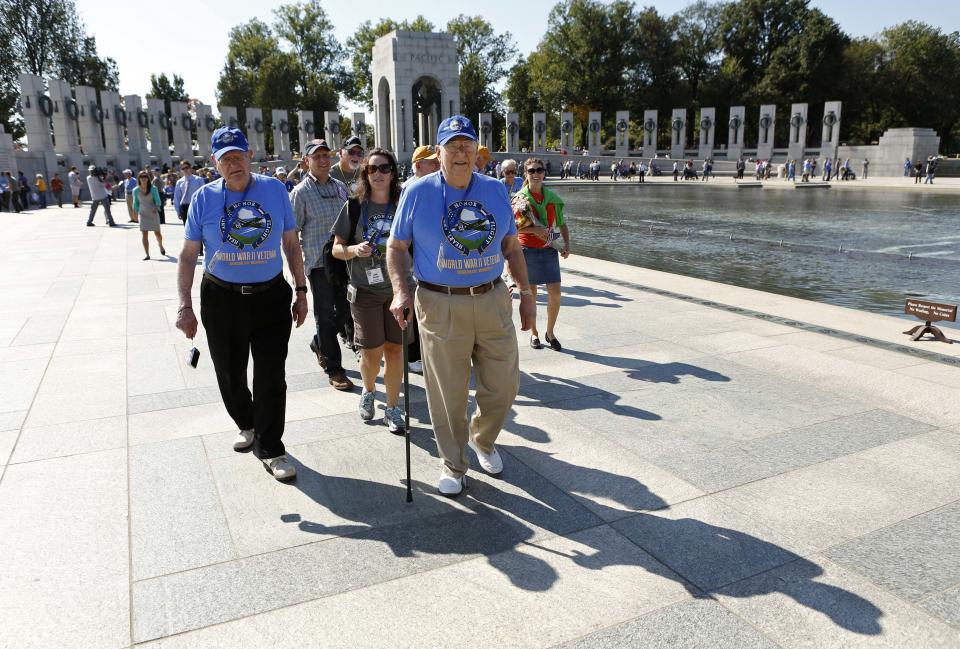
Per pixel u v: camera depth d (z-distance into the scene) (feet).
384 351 14.16
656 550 9.42
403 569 9.05
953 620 7.88
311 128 176.35
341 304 15.15
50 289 29.86
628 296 27.73
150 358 19.12
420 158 18.02
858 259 40.81
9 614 8.14
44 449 12.98
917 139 146.41
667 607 8.18
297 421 14.55
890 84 210.79
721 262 40.24
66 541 9.77
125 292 29.14
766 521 10.14
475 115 264.11
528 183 19.04
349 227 13.48
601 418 14.44
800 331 21.61
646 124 183.73
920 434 13.32
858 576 8.74
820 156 161.48
